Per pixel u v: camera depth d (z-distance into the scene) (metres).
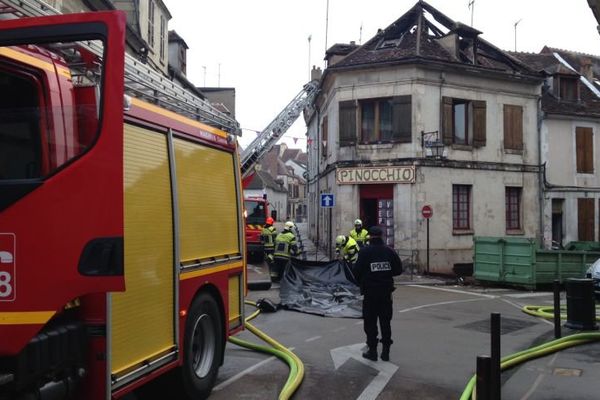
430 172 20.19
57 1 11.78
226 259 6.33
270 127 19.88
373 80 20.66
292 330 9.55
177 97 5.37
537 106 22.98
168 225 4.96
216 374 6.01
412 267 19.73
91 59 3.60
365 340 8.77
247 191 64.12
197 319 5.52
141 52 17.97
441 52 21.36
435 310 12.00
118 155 3.31
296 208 86.06
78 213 3.29
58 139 3.46
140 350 4.43
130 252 4.31
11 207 3.31
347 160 20.98
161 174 4.89
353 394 6.03
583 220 24.34
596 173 24.77
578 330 9.32
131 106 4.46
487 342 8.82
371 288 7.49
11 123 3.53
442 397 5.96
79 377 3.77
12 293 3.28
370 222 20.94
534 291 15.82
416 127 20.11
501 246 16.47
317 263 13.80
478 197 21.30
